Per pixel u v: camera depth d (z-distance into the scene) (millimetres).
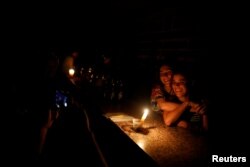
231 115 2098
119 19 4887
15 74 1912
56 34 5668
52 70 1908
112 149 2725
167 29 3283
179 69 2631
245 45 1988
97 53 5301
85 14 5617
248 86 1944
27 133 1916
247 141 1889
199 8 2586
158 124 2307
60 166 2682
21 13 4645
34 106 1932
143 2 3846
